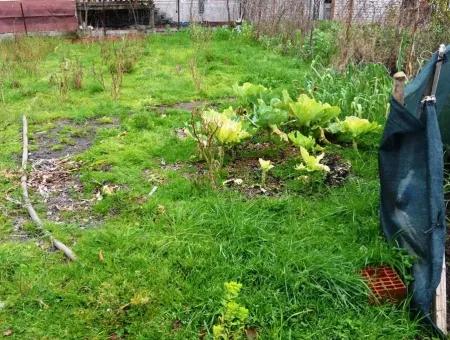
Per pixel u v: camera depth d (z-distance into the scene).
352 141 5.05
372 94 6.05
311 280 2.99
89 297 2.94
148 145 5.23
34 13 12.46
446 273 3.22
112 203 4.04
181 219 3.70
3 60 9.55
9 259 3.30
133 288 3.00
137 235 3.54
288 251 3.19
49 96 7.36
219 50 10.48
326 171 4.29
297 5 10.80
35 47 10.55
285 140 4.98
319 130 5.05
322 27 11.16
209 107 6.79
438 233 2.81
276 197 4.07
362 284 2.98
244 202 3.94
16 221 3.88
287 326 2.74
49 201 4.18
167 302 2.89
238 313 2.42
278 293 2.91
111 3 13.46
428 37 7.15
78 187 4.42
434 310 2.86
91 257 3.31
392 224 3.29
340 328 2.74
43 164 4.95
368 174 4.46
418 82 3.78
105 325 2.76
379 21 7.94
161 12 14.66
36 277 3.13
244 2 13.05
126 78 8.44
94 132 5.87
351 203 3.83
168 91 7.62
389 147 3.15
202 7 14.94
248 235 3.40
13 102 7.11
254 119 4.93
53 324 2.77
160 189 4.22
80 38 12.21
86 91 7.63
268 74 8.43
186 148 5.04
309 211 3.83
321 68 7.91
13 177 4.61
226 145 4.71
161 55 10.24
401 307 2.96
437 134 2.81
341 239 3.44
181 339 2.66
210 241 3.39
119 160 4.87
